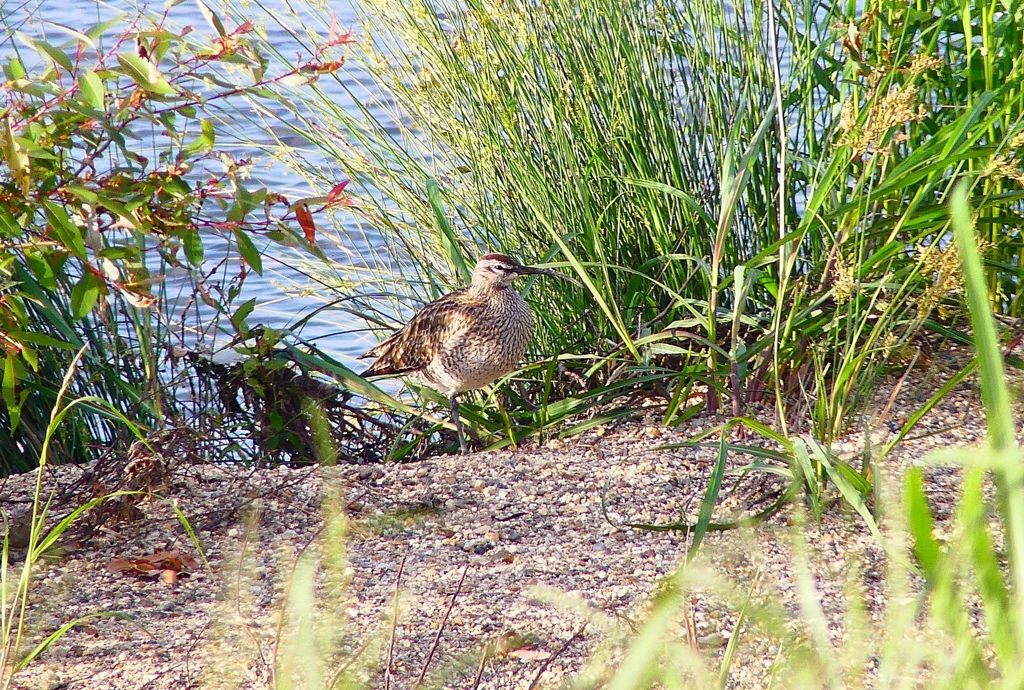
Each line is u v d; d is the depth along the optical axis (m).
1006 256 11.46
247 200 8.09
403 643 7.40
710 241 11.80
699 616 7.35
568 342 12.29
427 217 12.55
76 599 8.29
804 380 10.74
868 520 7.80
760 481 9.62
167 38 7.70
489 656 7.03
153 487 9.83
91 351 11.65
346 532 9.13
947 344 11.34
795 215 11.67
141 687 7.00
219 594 8.28
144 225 8.23
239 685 6.86
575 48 11.64
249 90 7.95
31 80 7.70
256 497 9.62
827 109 12.16
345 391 11.81
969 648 4.77
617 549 8.70
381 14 12.40
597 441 10.97
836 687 5.29
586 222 11.59
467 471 10.49
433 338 11.73
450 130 12.09
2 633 7.36
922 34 10.85
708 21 11.55
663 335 10.62
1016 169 9.56
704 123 11.71
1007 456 4.11
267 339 11.07
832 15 11.30
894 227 10.12
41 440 11.55
